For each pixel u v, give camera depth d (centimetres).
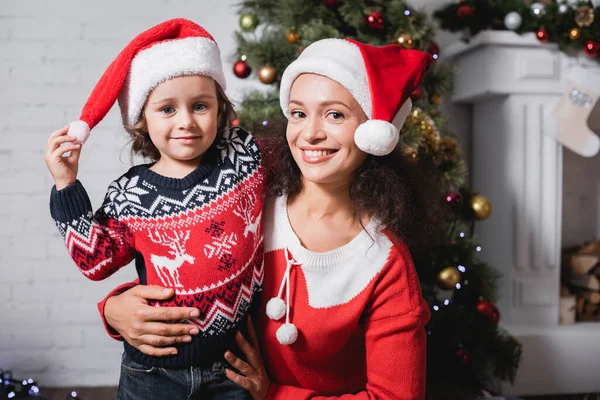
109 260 96
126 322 95
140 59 94
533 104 220
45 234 223
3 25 217
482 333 188
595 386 220
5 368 222
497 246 230
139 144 104
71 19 220
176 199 96
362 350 109
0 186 220
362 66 93
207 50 97
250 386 98
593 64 220
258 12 193
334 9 183
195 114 96
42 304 224
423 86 193
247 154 105
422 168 119
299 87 94
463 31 236
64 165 94
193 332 93
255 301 101
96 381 228
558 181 223
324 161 93
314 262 98
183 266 94
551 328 223
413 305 100
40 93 220
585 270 232
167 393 97
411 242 110
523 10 214
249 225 99
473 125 249
